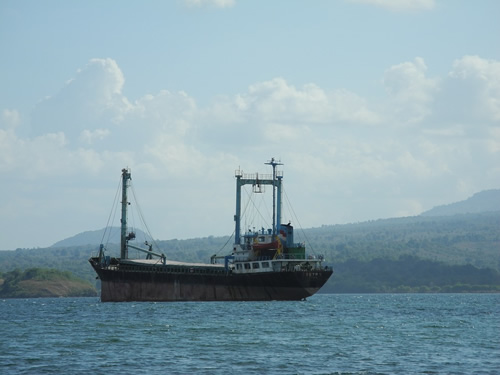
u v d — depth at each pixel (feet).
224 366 483.10
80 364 492.54
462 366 484.33
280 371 465.47
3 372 464.65
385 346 579.48
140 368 476.95
